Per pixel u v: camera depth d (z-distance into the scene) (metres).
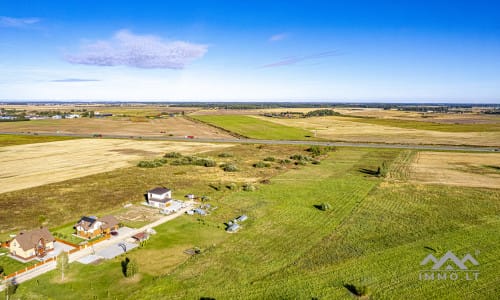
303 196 63.59
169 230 47.31
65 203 58.50
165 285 32.97
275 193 65.75
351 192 66.06
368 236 44.44
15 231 46.31
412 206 56.66
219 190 68.06
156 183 73.38
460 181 73.94
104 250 40.81
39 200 59.78
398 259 37.75
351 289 31.84
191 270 35.88
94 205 57.81
